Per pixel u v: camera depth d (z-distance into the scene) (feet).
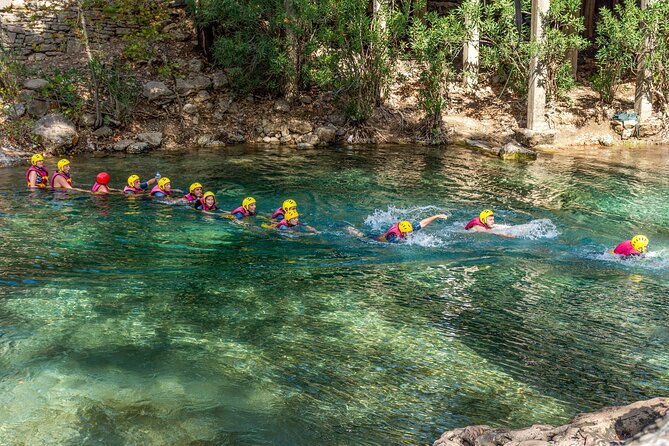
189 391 21.20
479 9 67.26
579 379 22.34
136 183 45.29
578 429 15.15
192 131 64.64
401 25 66.03
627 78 74.69
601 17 81.00
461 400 20.86
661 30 65.31
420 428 19.30
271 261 33.55
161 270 31.73
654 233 38.99
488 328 26.32
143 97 65.77
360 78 66.80
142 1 72.90
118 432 18.90
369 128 67.51
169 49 71.87
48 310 26.91
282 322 26.45
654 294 30.17
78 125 61.46
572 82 67.21
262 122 67.21
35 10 69.15
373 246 36.37
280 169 53.78
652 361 23.68
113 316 26.55
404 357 23.73
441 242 37.19
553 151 63.00
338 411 20.18
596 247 36.76
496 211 42.96
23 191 45.21
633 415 15.21
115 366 22.68
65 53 67.82
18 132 58.34
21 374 21.95
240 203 44.04
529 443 14.87
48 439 18.47
